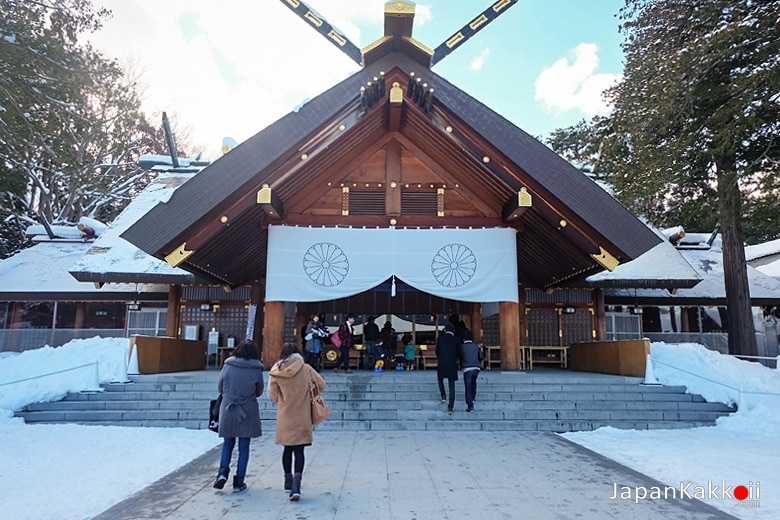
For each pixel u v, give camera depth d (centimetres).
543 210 1254
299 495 539
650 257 1856
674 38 1596
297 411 550
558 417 1046
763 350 2136
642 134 1579
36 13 1537
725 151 1406
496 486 602
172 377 1203
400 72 1223
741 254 1677
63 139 1686
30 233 2264
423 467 696
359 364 1739
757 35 1315
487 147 1220
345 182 1435
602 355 1497
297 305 1736
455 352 1055
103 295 1914
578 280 1642
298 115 1166
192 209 1134
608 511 515
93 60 1700
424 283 1364
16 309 1998
